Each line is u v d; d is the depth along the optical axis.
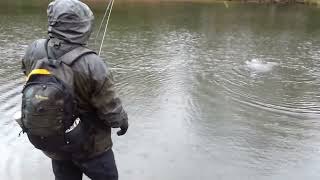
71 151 1.62
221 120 3.88
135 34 8.38
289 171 2.98
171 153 3.18
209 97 4.52
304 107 4.34
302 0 15.46
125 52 6.67
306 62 6.45
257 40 8.23
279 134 3.61
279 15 12.28
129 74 5.33
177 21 10.44
